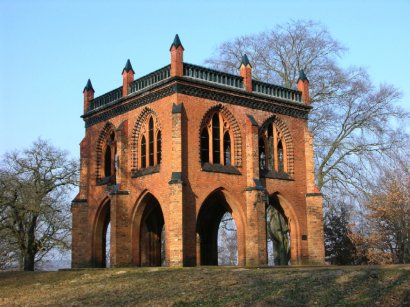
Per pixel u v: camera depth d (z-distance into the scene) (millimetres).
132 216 39906
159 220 45250
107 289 27531
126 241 39625
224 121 39719
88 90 46562
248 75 41062
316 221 42531
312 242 42219
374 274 23125
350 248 49469
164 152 37469
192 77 37969
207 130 38812
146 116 40125
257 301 21344
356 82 52156
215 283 25562
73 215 44719
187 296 23438
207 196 37281
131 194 40094
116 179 40688
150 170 38625
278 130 42969
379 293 20359
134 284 27844
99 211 43938
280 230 51750
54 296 27828
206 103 38375
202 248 44812
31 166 49531
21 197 47500
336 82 53562
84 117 46312
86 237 44469
